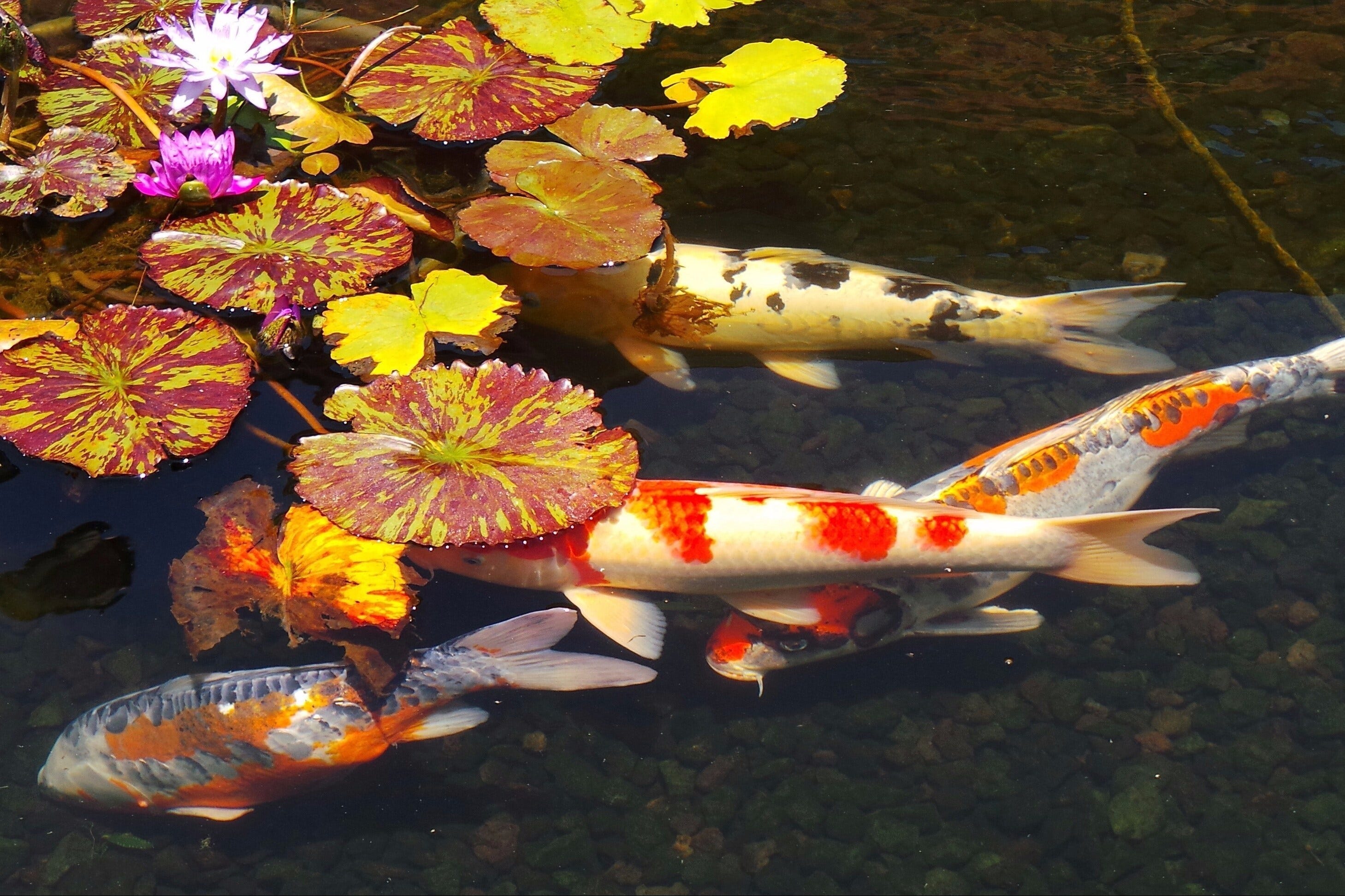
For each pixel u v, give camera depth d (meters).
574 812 3.04
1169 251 3.32
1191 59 3.53
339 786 3.04
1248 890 3.00
